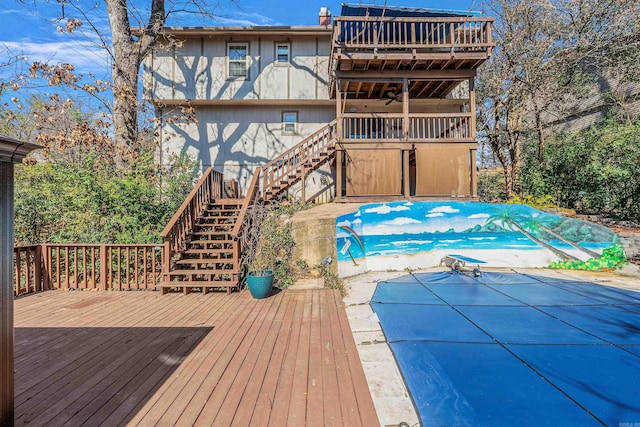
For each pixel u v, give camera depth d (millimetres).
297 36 11977
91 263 6582
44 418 2475
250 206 8000
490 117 12344
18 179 8070
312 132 12336
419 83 10742
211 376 3086
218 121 12195
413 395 2701
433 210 8203
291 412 2535
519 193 11914
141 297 5848
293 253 7438
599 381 2910
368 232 7848
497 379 2941
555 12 10414
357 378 3035
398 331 4062
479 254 8109
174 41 10617
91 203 7484
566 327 4168
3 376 2139
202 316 4805
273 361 3379
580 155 10266
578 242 7816
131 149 9070
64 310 5133
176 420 2453
